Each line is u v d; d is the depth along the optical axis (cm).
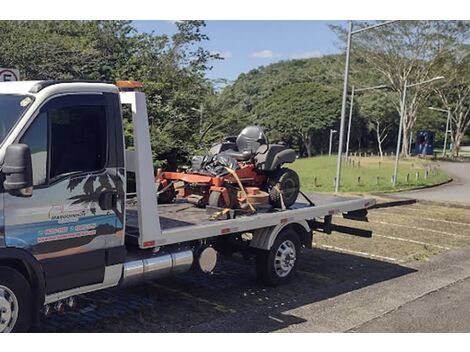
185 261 635
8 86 538
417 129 6662
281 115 6700
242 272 834
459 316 690
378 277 858
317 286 789
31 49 1359
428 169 4294
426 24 5331
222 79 1912
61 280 517
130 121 717
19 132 483
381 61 5503
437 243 1154
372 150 7175
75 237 522
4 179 466
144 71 1548
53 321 599
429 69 5491
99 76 1509
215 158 786
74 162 521
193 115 1642
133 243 591
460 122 6569
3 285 484
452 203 1972
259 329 611
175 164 1453
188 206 766
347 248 1059
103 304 661
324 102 6625
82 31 1619
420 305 729
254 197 750
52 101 507
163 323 613
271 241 750
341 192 2558
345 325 639
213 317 641
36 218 492
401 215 1572
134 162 586
